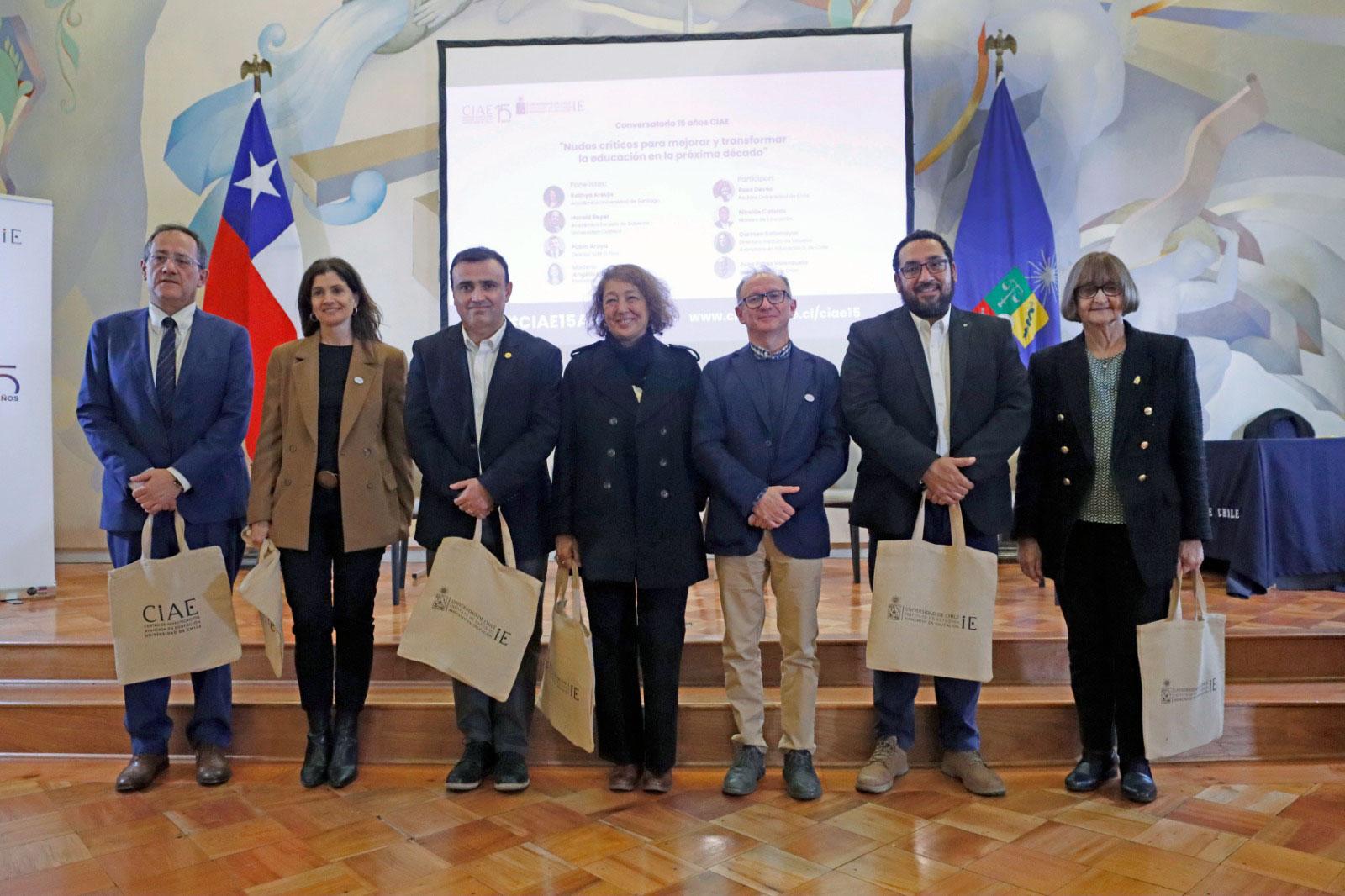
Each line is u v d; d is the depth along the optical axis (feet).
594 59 14.24
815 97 14.02
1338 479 11.01
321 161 14.76
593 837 6.25
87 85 15.01
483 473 6.97
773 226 14.11
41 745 8.36
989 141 13.73
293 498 7.18
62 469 14.92
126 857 6.02
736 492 6.72
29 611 11.18
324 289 7.28
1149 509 6.70
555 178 14.26
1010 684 8.57
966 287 13.64
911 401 6.97
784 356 7.26
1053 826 6.33
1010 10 14.15
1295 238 13.84
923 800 6.88
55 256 15.02
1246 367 13.94
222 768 7.53
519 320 14.30
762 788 7.18
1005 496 6.97
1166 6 13.93
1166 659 6.59
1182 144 13.98
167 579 7.16
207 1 14.85
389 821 6.59
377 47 14.69
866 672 8.57
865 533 14.44
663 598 7.05
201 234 14.87
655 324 7.38
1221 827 6.30
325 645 7.43
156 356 7.57
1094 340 7.09
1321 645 8.57
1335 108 13.71
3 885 5.63
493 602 6.90
